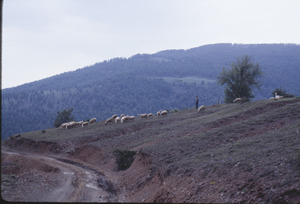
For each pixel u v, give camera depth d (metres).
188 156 24.86
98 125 67.69
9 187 21.09
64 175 28.91
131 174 28.22
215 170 18.16
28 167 38.44
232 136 28.64
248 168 16.36
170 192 18.72
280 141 20.39
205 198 15.79
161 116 64.81
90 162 41.50
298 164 14.66
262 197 13.51
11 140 74.31
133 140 44.28
